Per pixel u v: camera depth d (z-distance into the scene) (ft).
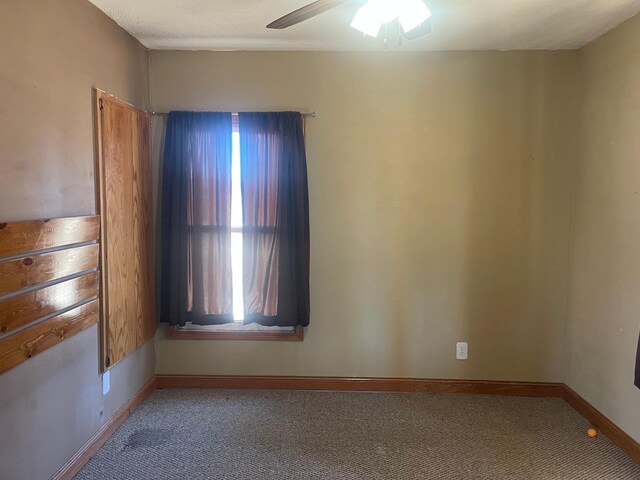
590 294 9.55
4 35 5.72
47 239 6.50
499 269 10.59
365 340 10.81
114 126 8.54
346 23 8.67
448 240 10.59
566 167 10.34
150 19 8.51
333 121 10.46
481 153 10.43
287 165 10.17
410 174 10.52
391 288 10.71
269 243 10.34
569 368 10.39
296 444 8.46
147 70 10.29
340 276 10.71
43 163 6.52
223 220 10.28
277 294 10.37
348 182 10.55
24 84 6.10
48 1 6.59
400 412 9.80
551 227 10.46
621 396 8.46
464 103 10.36
